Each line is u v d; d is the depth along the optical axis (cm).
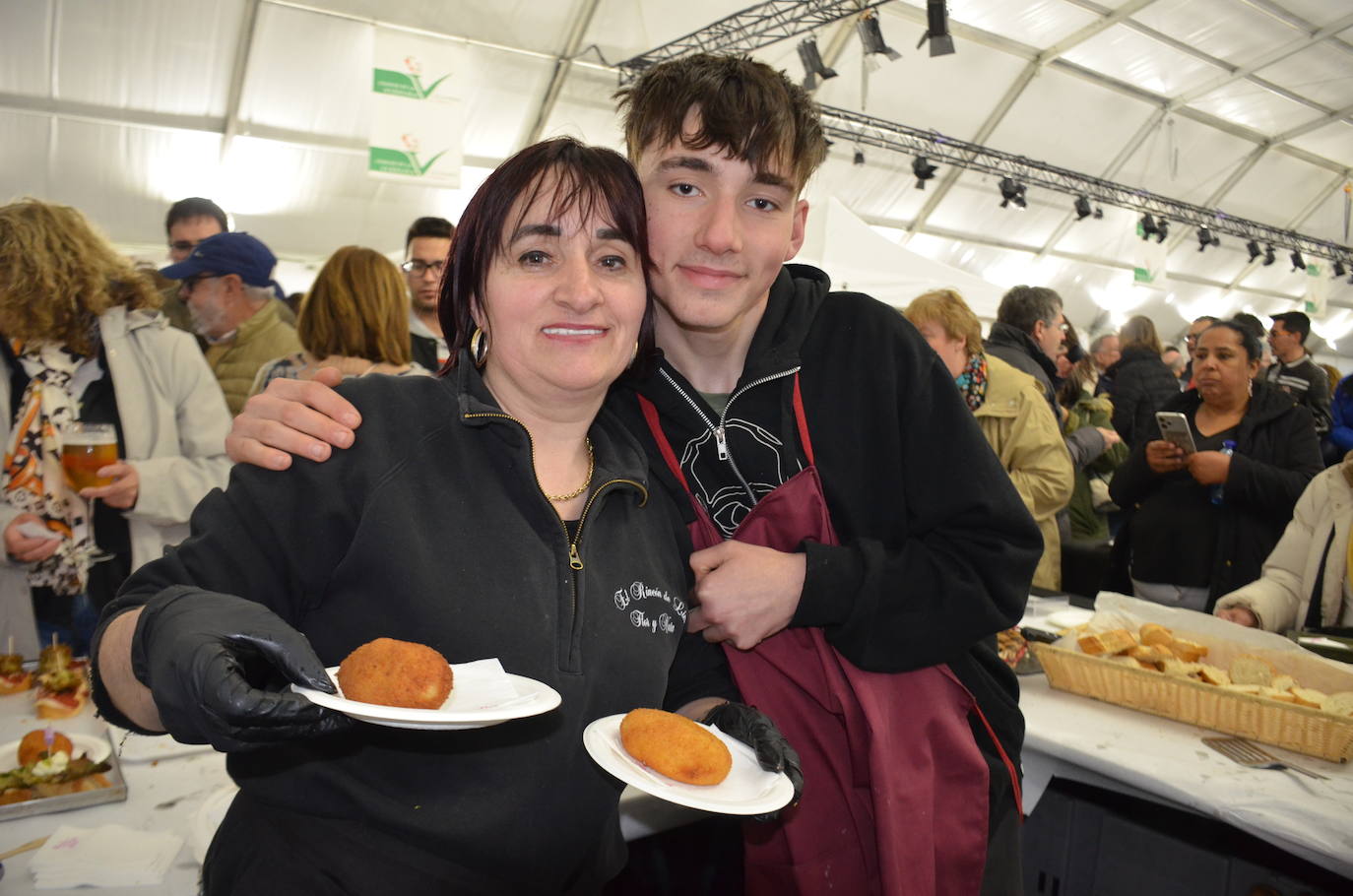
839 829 123
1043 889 196
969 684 132
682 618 106
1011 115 1090
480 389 94
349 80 739
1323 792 137
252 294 271
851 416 126
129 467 181
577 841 92
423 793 85
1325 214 1550
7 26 608
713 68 112
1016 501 124
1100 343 687
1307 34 1051
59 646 151
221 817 106
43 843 102
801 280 143
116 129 703
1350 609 225
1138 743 157
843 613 116
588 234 93
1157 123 1200
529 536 92
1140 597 304
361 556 84
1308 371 514
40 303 181
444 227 321
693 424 126
